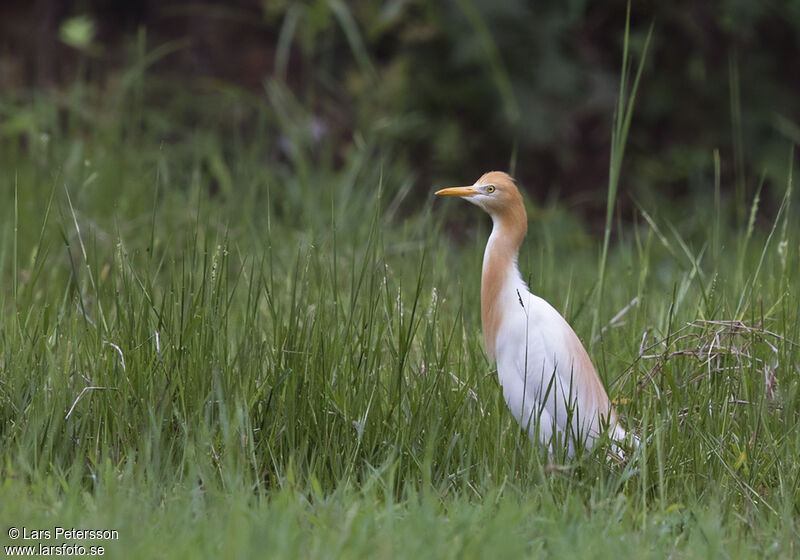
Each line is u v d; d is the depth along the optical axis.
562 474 7.96
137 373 8.15
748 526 7.44
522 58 21.59
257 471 7.62
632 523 7.28
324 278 9.25
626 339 10.09
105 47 24.50
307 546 6.43
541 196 22.97
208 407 8.09
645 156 23.48
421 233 12.13
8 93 19.92
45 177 14.98
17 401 8.14
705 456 8.25
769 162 22.50
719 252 12.49
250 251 12.49
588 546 6.46
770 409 8.77
